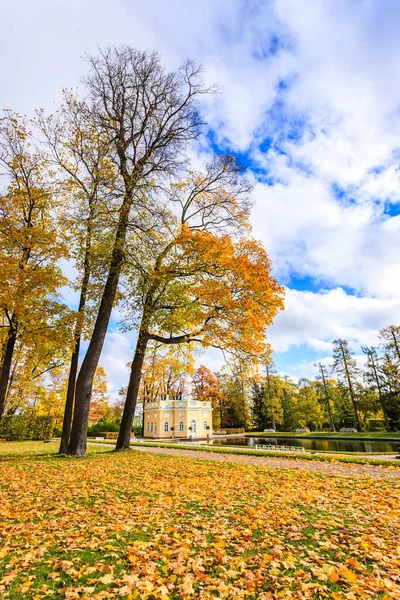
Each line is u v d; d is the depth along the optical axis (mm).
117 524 5043
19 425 29797
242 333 14703
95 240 13695
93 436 41844
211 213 17609
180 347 17875
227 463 12164
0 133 13773
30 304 13031
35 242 13297
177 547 4223
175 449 19672
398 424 46281
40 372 27906
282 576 3527
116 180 13711
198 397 61781
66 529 4867
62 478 8688
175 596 3154
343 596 3098
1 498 6613
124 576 3443
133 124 15500
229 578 3504
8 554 3994
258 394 64438
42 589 3260
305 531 4805
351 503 6324
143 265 14398
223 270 14438
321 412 58000
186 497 6750
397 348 44188
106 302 14312
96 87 15109
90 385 14039
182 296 14680
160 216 14172
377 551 4035
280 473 9836
